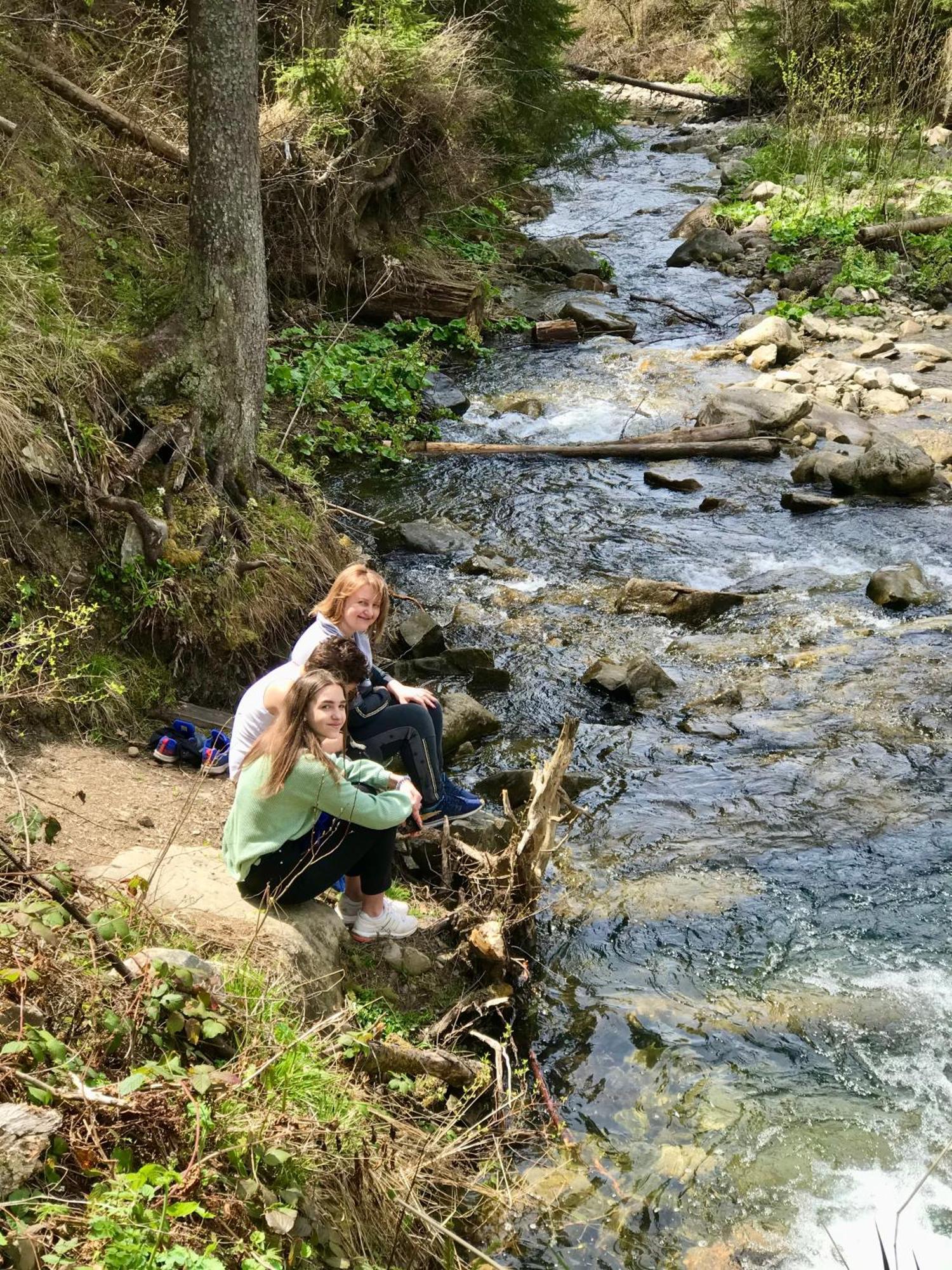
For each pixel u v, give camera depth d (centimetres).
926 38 2166
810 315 1370
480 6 1506
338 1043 356
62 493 584
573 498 952
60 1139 272
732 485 977
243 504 683
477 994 447
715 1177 381
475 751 634
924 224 1611
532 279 1519
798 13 2406
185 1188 275
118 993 322
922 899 515
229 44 639
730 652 730
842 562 843
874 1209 369
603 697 689
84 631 557
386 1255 322
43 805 457
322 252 1164
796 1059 430
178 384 662
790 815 577
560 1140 396
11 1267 237
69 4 947
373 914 438
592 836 565
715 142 2477
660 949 489
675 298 1480
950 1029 441
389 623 743
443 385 1150
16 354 595
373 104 1184
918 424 1074
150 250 855
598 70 2945
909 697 669
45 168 803
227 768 531
